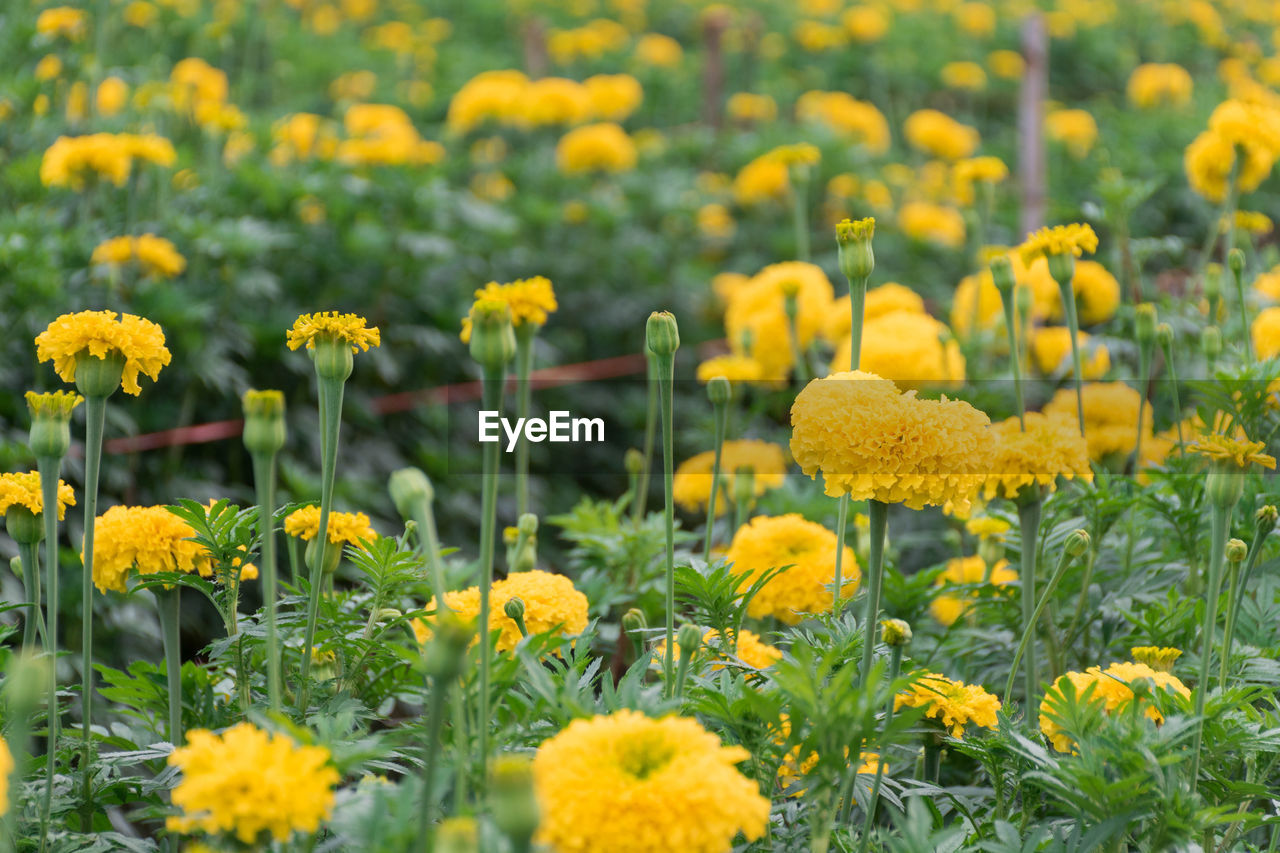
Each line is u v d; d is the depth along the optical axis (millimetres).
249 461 3975
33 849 1423
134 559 1688
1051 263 2152
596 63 9023
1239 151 2996
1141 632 1988
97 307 3541
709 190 6930
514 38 9656
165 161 3615
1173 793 1307
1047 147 7559
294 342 1481
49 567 1437
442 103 7746
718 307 6316
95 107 4266
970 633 2117
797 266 3807
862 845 1403
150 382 3789
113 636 2988
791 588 2113
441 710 1020
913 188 7246
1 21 4125
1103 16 10414
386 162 5031
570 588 1805
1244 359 2350
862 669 1445
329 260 4594
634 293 6066
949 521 2957
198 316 3625
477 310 1214
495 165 6707
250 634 1640
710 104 7859
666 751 1109
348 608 1828
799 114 8336
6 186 3799
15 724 1006
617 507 2562
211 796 1028
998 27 10281
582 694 1394
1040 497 1835
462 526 4301
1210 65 10016
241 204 4488
